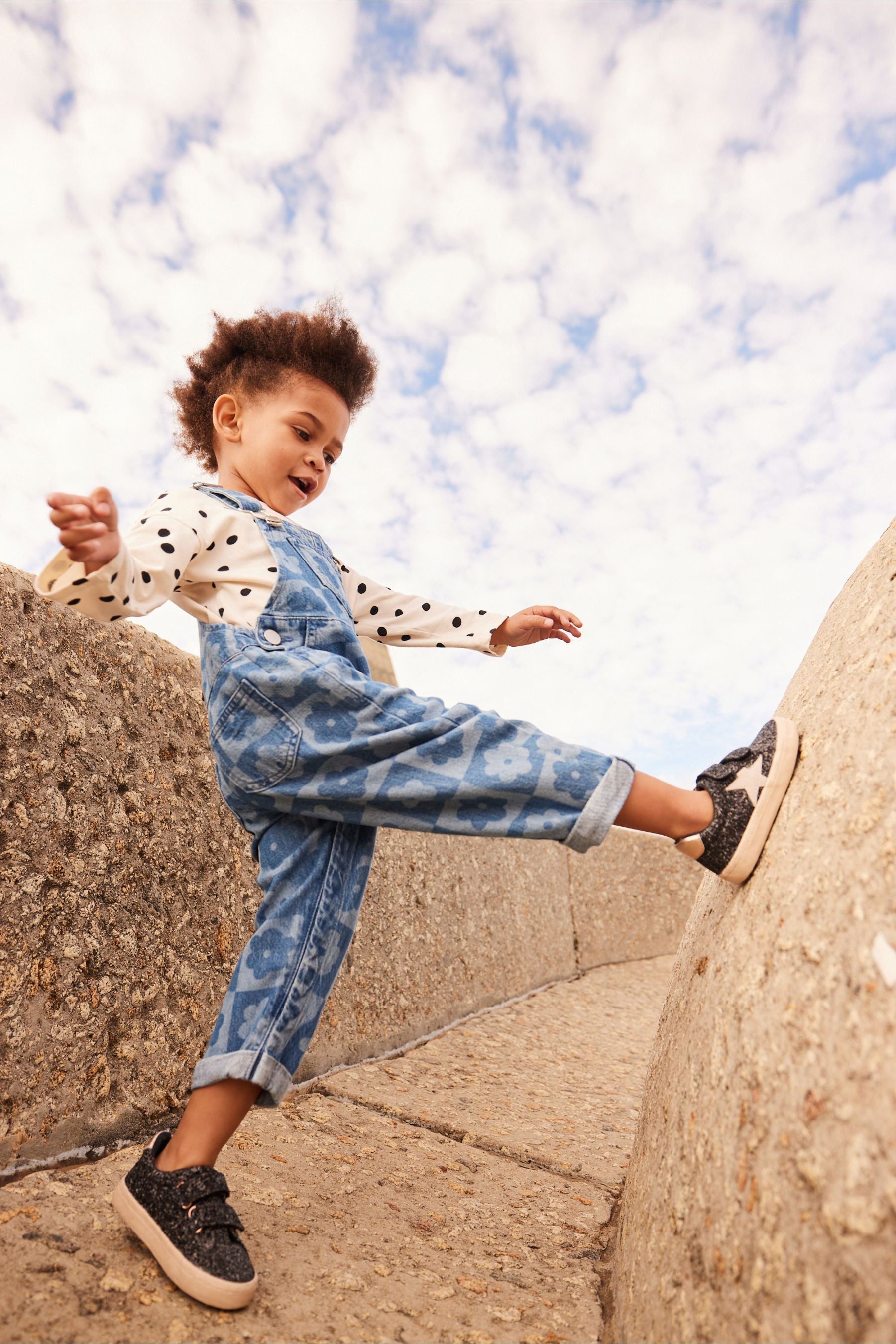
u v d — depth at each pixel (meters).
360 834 1.47
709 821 1.23
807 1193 0.80
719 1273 0.89
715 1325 0.87
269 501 1.69
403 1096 2.25
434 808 1.30
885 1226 0.71
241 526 1.50
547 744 1.31
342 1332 1.14
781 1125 0.87
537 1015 3.47
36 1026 1.51
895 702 1.05
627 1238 1.32
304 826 1.41
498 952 3.58
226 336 1.79
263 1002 1.29
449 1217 1.59
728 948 1.17
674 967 1.67
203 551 1.46
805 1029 0.89
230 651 1.38
